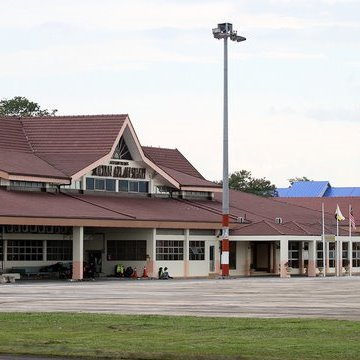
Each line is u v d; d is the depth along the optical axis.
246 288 63.72
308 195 173.38
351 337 29.39
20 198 83.75
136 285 69.50
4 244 83.25
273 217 107.62
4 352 26.83
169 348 27.06
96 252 92.00
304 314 38.72
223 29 86.31
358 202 130.00
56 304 45.41
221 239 96.31
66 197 89.62
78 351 26.61
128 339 29.23
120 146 98.06
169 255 92.38
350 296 52.72
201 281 80.81
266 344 27.80
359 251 113.38
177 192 103.44
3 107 157.62
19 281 78.88
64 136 97.56
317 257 107.56
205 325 33.03
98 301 47.75
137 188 99.00
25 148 96.81
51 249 87.44
